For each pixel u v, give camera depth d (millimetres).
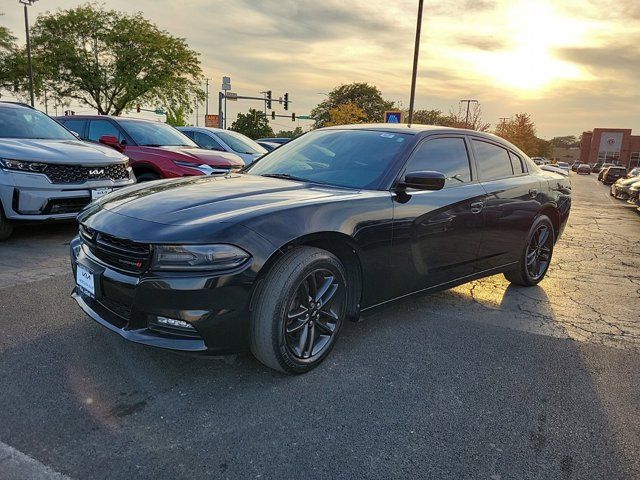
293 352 2764
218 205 2750
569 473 2135
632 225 10820
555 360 3258
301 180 3508
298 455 2162
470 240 3875
